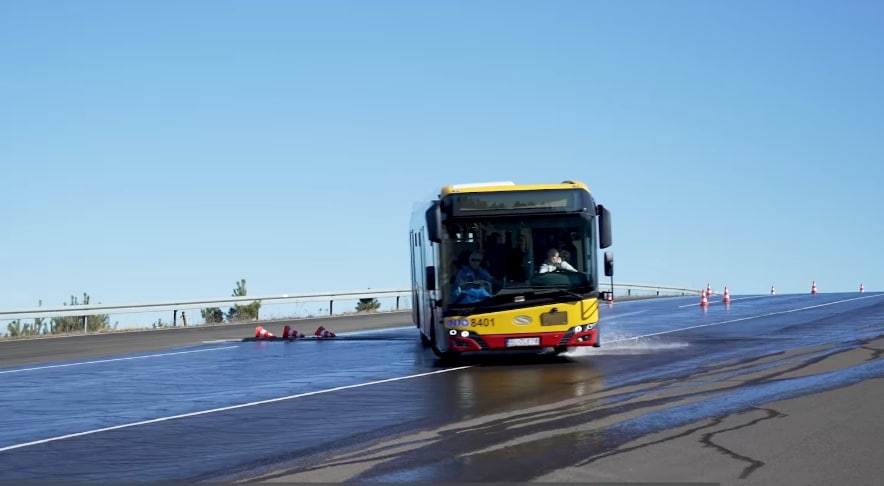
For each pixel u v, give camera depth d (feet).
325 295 133.28
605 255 57.77
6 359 77.51
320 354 70.95
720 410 37.32
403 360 63.77
